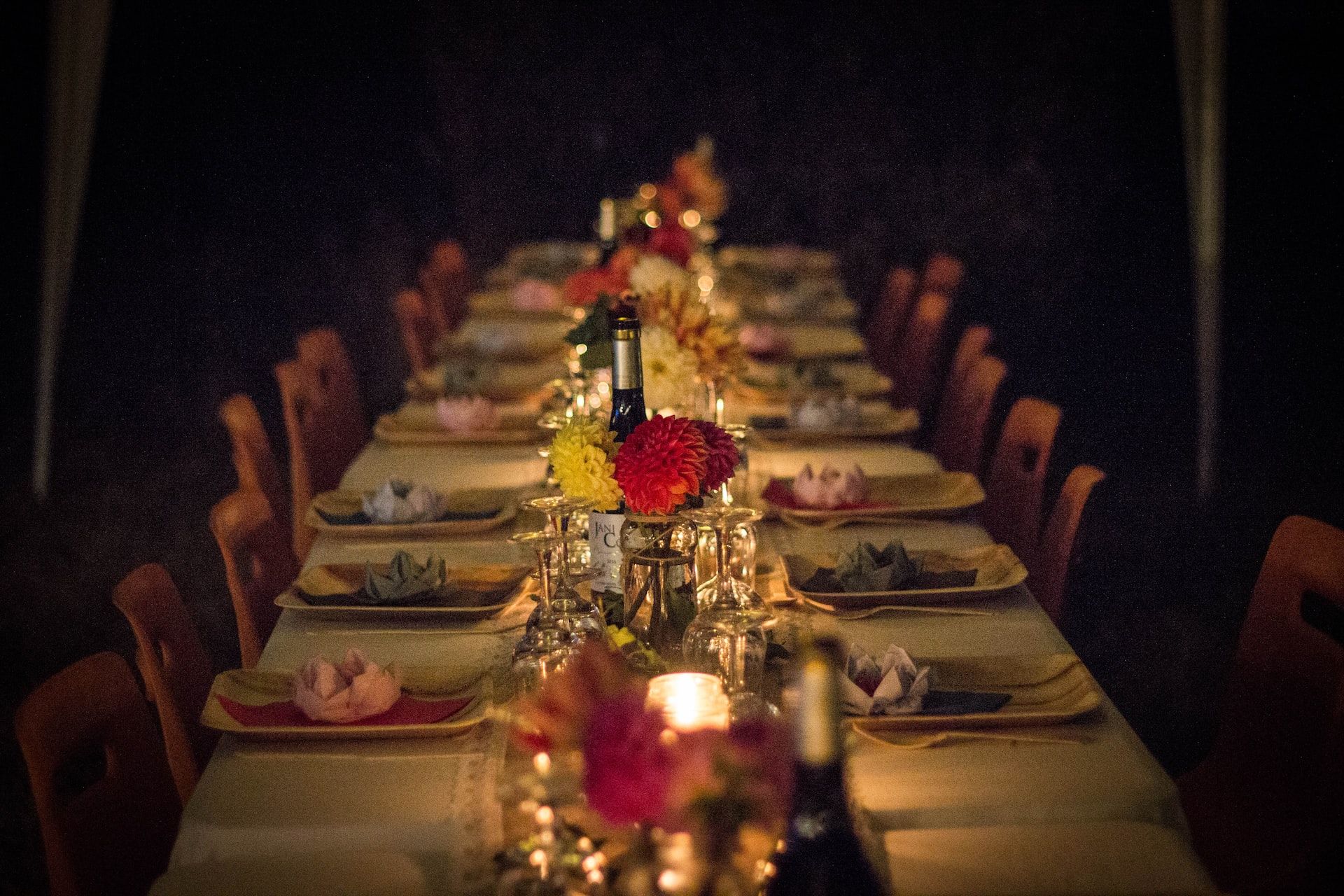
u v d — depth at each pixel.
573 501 1.85
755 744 1.32
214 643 4.52
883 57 10.11
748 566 2.25
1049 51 9.80
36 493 5.61
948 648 2.17
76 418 6.30
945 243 9.60
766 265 6.42
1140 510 5.26
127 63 6.82
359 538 2.77
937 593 2.29
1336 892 1.95
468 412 3.51
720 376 2.75
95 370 6.68
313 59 8.26
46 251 5.42
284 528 3.47
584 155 10.23
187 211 7.26
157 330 7.05
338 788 1.74
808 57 10.28
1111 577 4.74
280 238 7.94
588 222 10.23
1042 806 1.69
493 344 4.45
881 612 2.31
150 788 2.04
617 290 3.64
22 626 4.59
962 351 4.37
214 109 7.46
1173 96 9.52
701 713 1.49
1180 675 4.09
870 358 6.14
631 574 1.94
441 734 1.86
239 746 1.85
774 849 1.38
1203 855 2.14
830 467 2.88
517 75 10.14
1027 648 2.17
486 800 1.71
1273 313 6.80
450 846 1.63
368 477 3.22
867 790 1.72
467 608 2.28
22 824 3.50
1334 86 7.64
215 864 1.58
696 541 1.96
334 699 1.87
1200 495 5.37
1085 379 6.81
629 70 10.18
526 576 2.41
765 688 1.97
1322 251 7.12
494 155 10.19
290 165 8.05
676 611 1.94
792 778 1.34
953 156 10.12
